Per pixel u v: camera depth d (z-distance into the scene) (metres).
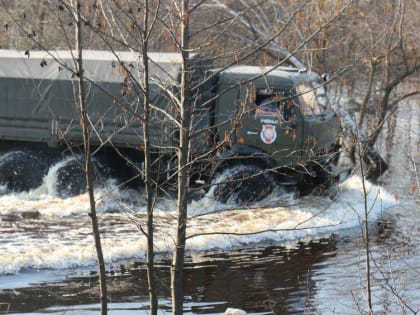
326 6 25.47
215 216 22.86
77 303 15.85
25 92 24.95
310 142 23.64
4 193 25.69
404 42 37.78
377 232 22.44
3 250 19.03
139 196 24.55
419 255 19.91
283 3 28.58
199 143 17.95
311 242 21.30
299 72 24.97
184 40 10.87
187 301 16.36
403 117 44.72
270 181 24.14
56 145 24.86
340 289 17.06
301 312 15.62
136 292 16.67
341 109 32.44
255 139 24.03
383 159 33.31
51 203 24.17
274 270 18.64
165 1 12.98
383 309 15.65
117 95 23.58
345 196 25.66
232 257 19.70
